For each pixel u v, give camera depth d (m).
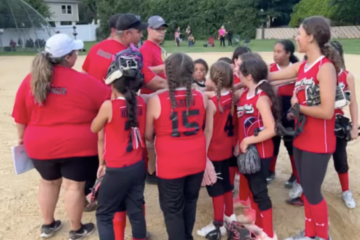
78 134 3.42
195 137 3.23
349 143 6.93
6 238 3.83
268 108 3.41
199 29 45.06
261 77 3.49
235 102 3.71
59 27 44.47
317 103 3.23
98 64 4.00
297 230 4.05
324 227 3.51
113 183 3.14
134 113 3.07
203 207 4.48
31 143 3.41
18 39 28.08
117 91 3.09
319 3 40.12
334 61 3.21
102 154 3.33
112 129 3.11
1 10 26.94
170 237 3.30
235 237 3.76
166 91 3.20
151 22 4.43
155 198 4.68
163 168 3.19
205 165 3.34
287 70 3.74
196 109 3.20
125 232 3.93
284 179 5.36
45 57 3.29
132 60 3.05
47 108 3.35
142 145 3.27
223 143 3.68
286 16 46.22
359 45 28.19
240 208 4.41
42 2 42.12
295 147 3.50
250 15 44.09
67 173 3.53
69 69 3.42
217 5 44.47
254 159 3.45
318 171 3.38
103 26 44.81
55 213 4.29
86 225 3.86
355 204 4.69
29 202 4.54
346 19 39.53
